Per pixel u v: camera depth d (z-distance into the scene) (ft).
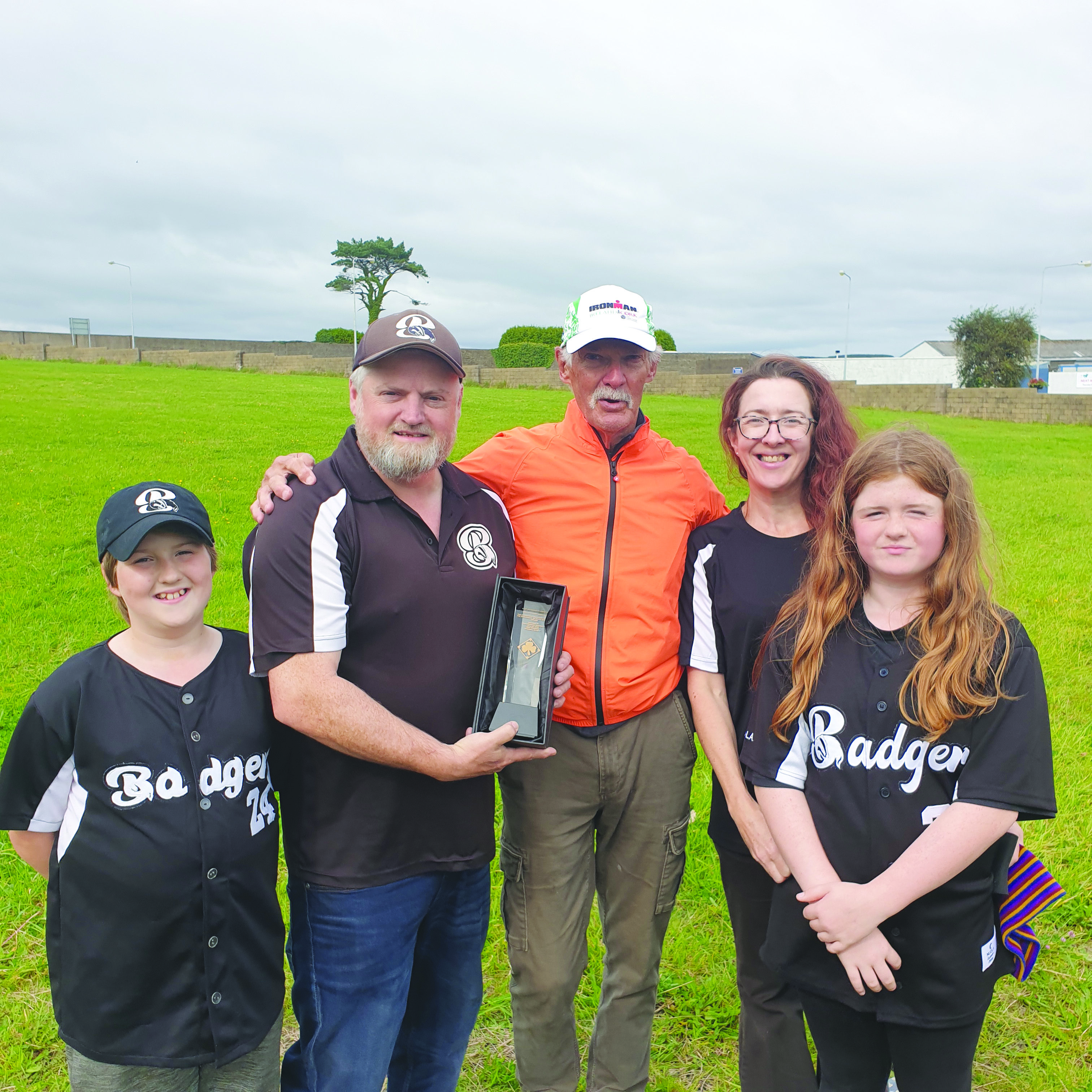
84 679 6.23
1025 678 5.98
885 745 6.19
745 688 7.72
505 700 6.90
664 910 8.05
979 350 129.08
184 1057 6.21
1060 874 11.31
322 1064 6.86
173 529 6.24
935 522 6.17
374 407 6.57
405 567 6.65
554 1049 7.88
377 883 6.69
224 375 99.71
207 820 6.28
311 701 6.18
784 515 7.97
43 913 10.29
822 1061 6.74
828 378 7.85
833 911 5.97
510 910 8.01
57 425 49.14
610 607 7.72
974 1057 8.18
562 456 8.16
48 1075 8.21
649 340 7.86
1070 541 30.17
